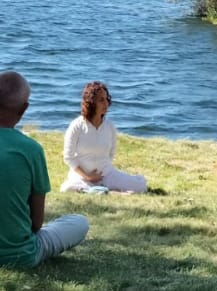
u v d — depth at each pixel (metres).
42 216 5.09
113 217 7.10
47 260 5.33
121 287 4.94
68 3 64.62
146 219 7.04
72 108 22.48
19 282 4.80
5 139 4.84
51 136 13.33
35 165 4.89
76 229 5.41
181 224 6.85
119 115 22.16
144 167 11.12
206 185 10.08
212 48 39.88
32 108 21.98
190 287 4.95
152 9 60.53
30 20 50.59
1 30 44.44
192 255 5.82
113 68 32.97
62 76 30.19
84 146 8.87
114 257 5.65
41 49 37.81
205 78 30.97
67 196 8.12
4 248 4.93
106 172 8.98
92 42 41.22
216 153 12.50
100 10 59.78
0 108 4.84
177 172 10.92
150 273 5.29
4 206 4.83
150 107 24.05
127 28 48.16
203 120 21.75
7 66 32.44
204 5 53.06
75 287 4.84
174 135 19.11
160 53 37.97
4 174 4.79
